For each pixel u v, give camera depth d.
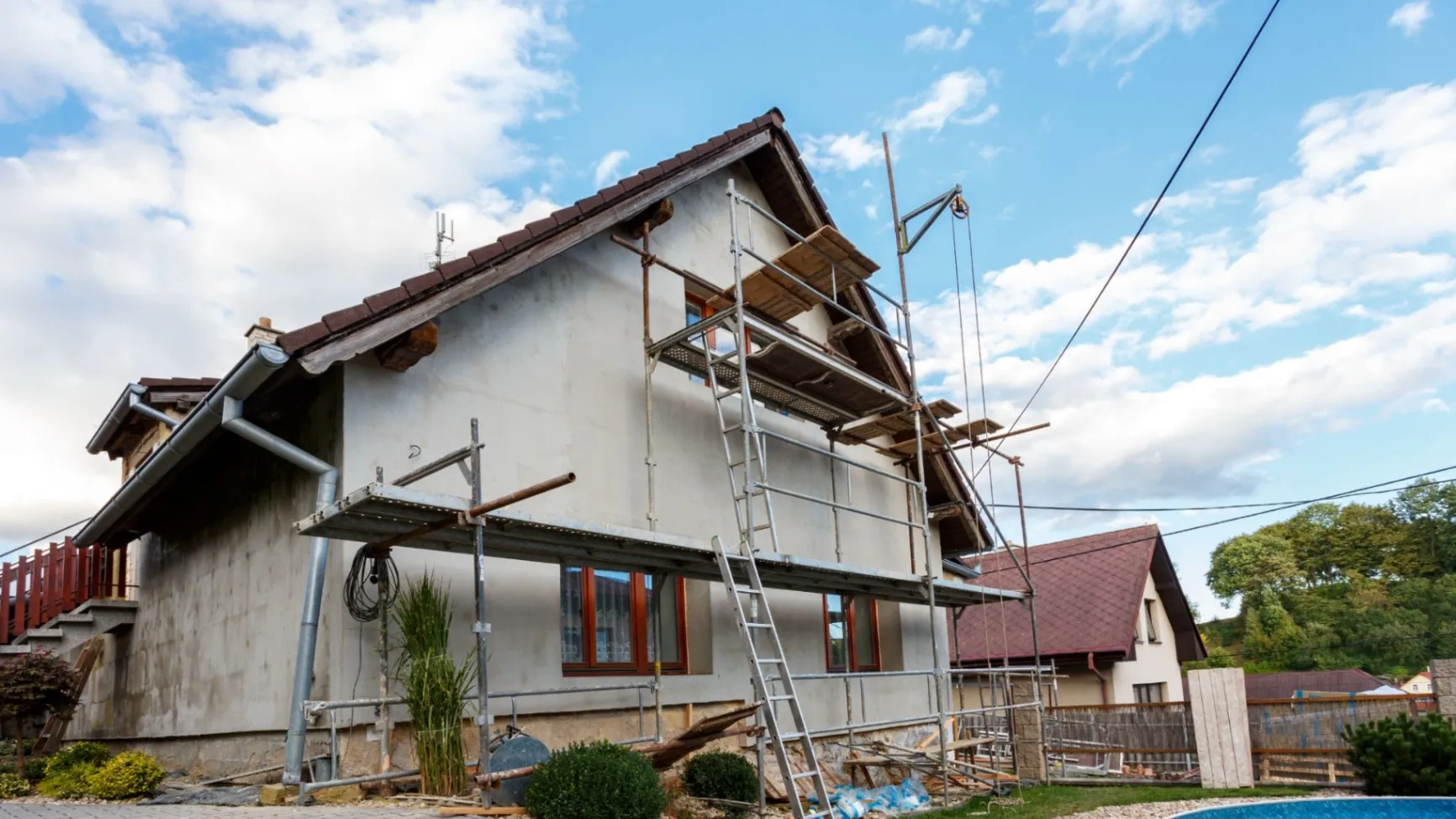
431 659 7.09
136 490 9.79
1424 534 46.16
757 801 8.46
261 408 8.16
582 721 8.96
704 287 11.43
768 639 11.46
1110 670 20.88
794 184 13.37
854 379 11.39
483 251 8.42
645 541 7.79
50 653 10.70
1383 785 10.31
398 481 7.43
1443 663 11.17
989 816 9.32
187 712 9.75
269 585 8.43
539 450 9.05
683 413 10.87
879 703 13.32
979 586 12.71
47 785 9.20
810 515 12.62
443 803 6.41
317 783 6.75
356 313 7.42
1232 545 50.88
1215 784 11.55
